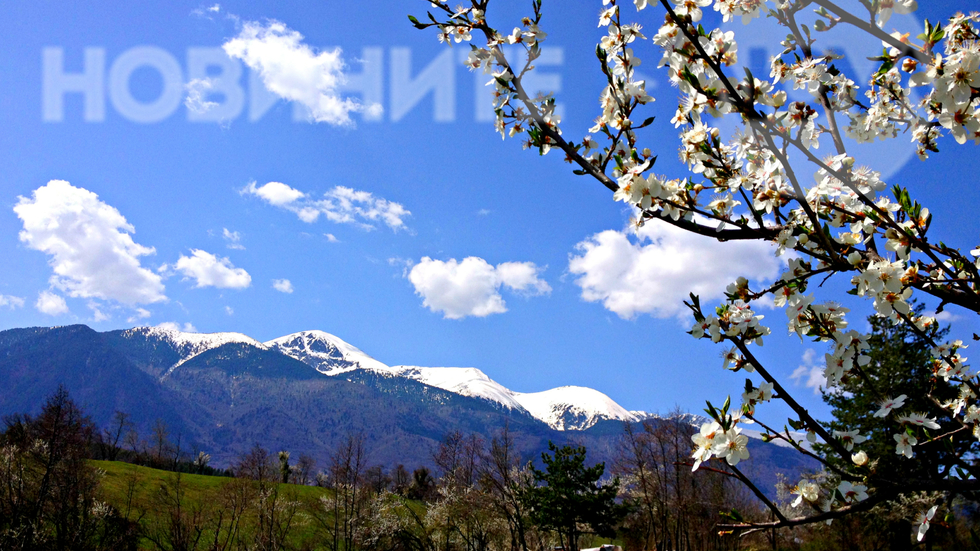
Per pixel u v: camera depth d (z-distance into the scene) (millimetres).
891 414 2234
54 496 34875
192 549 38625
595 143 2549
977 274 2270
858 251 2232
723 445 2094
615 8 2426
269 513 42844
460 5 2658
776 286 2273
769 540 29328
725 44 2248
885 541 19281
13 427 35375
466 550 34406
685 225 2299
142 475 52062
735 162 2371
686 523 30641
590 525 30328
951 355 2789
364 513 38094
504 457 31859
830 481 2176
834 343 2258
